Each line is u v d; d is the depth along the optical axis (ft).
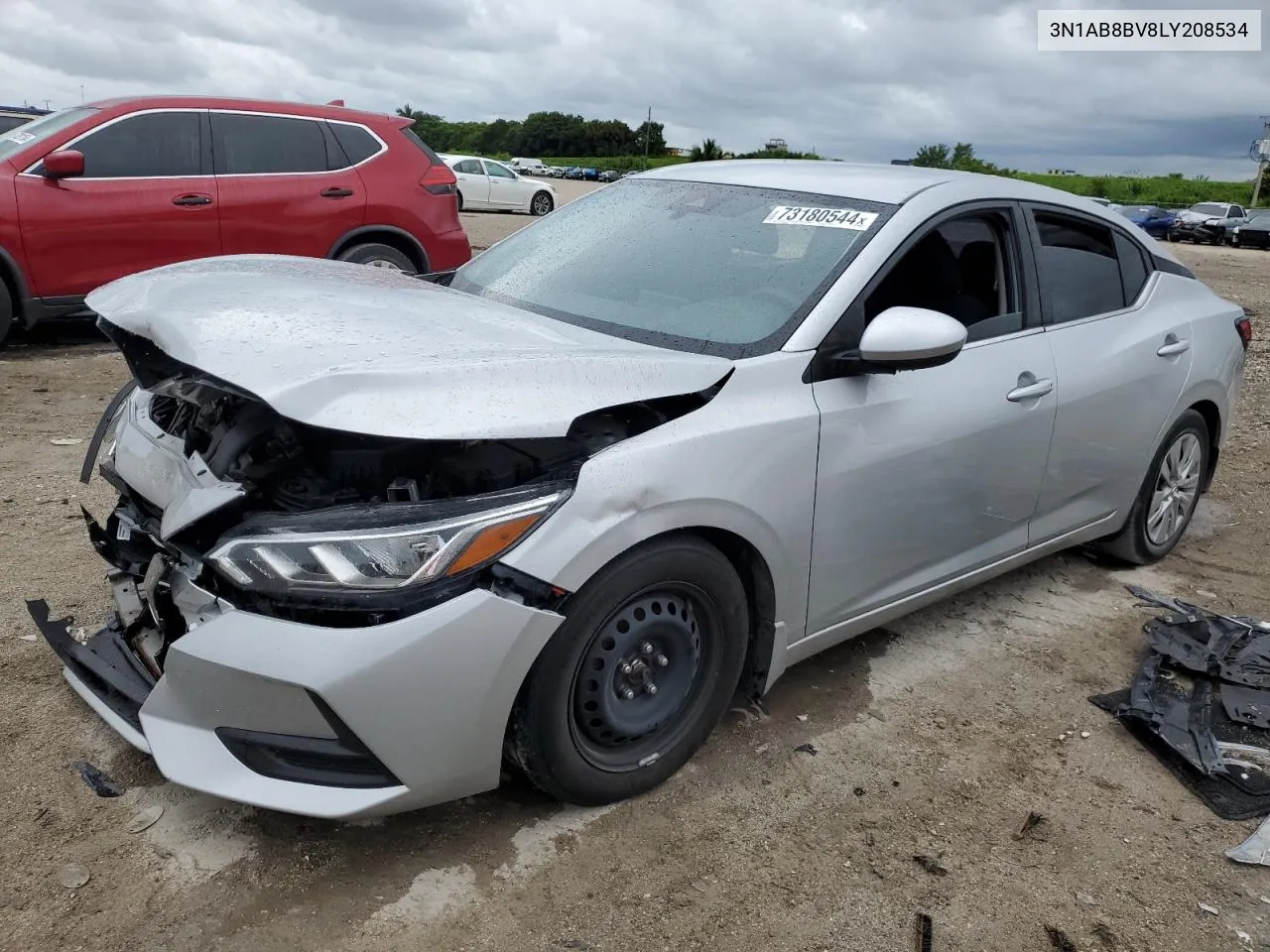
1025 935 7.59
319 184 25.36
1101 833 8.80
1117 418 12.51
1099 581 14.19
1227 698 10.68
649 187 12.27
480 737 7.39
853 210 10.41
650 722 8.54
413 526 7.04
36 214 22.44
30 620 11.01
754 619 9.29
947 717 10.47
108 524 9.32
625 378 7.91
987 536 11.37
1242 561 15.17
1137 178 238.89
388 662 6.88
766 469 8.61
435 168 27.48
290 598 6.86
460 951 7.06
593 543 7.47
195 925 7.11
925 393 9.96
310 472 7.92
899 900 7.84
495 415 7.10
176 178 23.82
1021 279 11.41
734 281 10.00
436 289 10.39
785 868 8.09
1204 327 14.07
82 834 7.90
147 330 8.22
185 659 7.11
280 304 8.52
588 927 7.35
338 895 7.46
